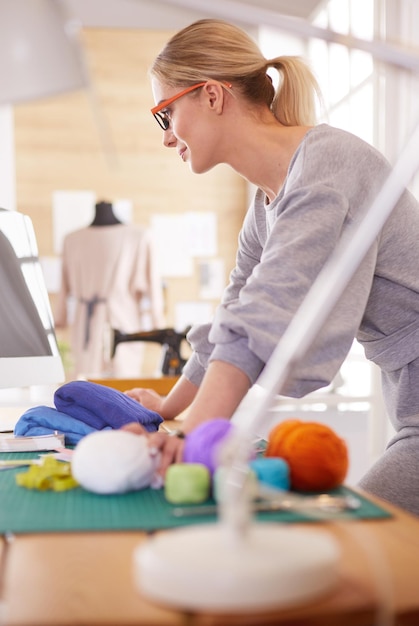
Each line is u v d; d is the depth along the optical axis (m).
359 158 1.10
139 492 0.82
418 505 1.17
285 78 1.27
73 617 0.47
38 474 0.84
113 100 5.12
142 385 2.08
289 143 1.23
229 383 0.94
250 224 1.48
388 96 3.14
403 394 1.22
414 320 1.21
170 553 0.51
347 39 0.53
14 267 1.36
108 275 4.45
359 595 0.51
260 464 0.77
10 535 0.66
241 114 1.23
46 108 5.12
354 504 0.73
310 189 1.05
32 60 0.66
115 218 4.53
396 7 3.12
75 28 0.65
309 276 0.99
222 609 0.47
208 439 0.80
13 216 1.41
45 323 1.39
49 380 1.35
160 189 5.23
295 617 0.47
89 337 4.43
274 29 0.51
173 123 1.25
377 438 3.23
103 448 0.80
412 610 0.50
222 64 1.21
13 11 0.65
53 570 0.56
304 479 0.80
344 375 3.83
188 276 5.28
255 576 0.47
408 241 1.19
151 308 4.50
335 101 4.16
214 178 5.29
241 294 0.99
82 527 0.67
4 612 0.48
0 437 1.20
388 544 0.63
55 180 5.14
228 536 0.52
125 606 0.49
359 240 0.54
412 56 0.54
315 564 0.49
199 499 0.76
